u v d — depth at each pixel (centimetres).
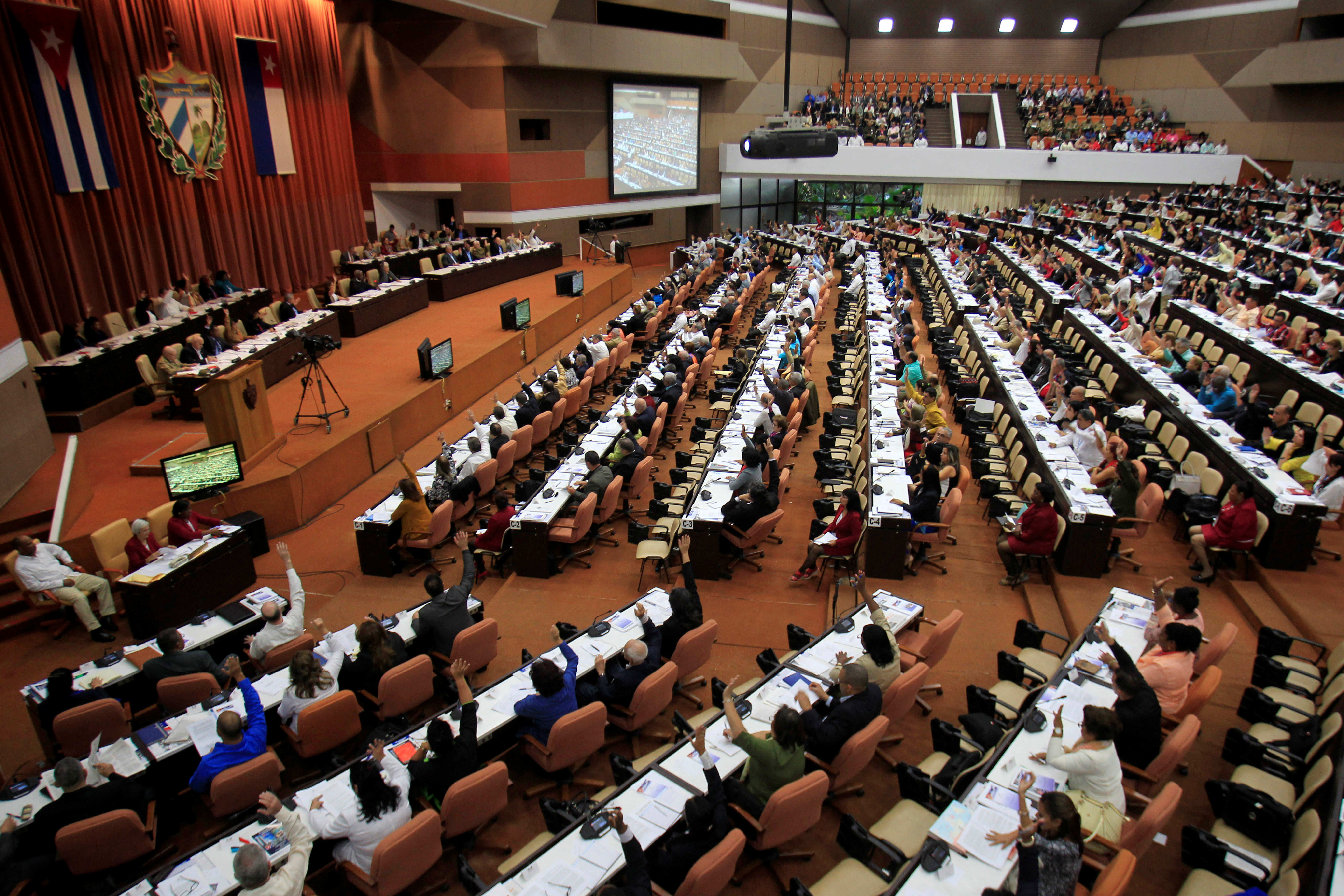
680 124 3312
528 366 1994
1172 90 3462
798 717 529
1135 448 1160
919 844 512
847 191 3925
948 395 1617
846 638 707
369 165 2861
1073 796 507
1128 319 1681
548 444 1470
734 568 995
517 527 974
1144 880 544
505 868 518
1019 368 1492
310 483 1171
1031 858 412
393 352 1766
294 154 2164
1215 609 853
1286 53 3022
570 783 649
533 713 615
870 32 3809
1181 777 634
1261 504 895
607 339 1848
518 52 2627
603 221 3206
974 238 3000
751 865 561
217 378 1075
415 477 998
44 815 552
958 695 748
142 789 588
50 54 1430
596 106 3003
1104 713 495
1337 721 552
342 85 2384
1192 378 1330
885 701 634
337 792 560
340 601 961
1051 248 2645
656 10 3088
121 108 1599
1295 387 1258
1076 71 3753
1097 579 902
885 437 1141
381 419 1347
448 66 2703
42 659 871
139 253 1664
